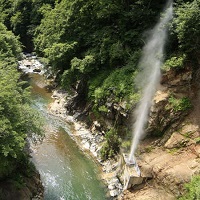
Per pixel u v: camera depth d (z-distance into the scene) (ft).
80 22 107.24
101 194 68.85
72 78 101.60
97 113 88.43
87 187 70.90
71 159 80.43
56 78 125.80
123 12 93.04
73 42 103.76
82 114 99.14
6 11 195.83
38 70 142.61
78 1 102.58
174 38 76.95
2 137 55.01
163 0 89.15
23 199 60.95
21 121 60.29
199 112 70.74
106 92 83.41
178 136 69.62
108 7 95.50
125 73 82.38
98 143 85.76
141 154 71.20
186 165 63.93
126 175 68.59
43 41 122.42
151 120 71.97
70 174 74.84
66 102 108.06
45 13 142.72
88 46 104.12
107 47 92.79
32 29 171.01
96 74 94.58
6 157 58.75
